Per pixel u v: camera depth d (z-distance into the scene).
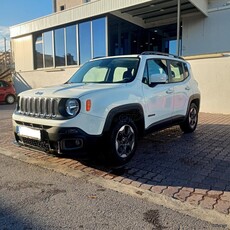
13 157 4.73
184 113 5.99
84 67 5.48
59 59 16.77
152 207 2.93
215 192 3.28
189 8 13.69
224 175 3.82
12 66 20.53
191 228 2.53
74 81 5.14
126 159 4.21
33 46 18.34
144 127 4.57
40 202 3.05
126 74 4.63
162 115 5.08
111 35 14.25
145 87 4.61
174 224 2.60
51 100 3.69
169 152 4.93
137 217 2.73
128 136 4.24
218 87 9.98
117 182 3.61
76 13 14.90
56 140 3.56
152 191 3.32
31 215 2.77
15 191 3.34
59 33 16.50
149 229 2.52
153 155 4.75
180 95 5.71
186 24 14.98
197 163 4.32
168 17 15.34
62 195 3.23
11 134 6.62
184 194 3.23
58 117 3.60
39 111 3.84
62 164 4.33
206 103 10.29
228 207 2.90
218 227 2.54
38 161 4.49
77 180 3.69
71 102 3.54
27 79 17.58
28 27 18.08
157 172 3.95
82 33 15.20
